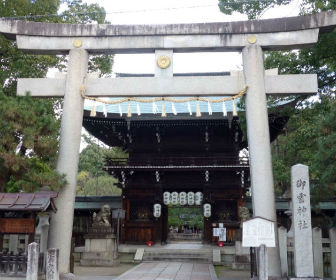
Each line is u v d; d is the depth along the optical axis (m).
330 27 13.71
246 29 14.12
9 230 11.57
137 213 28.48
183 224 56.53
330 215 23.81
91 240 21.08
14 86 19.22
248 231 10.75
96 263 20.59
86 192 48.56
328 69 15.76
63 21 22.05
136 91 14.06
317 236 13.22
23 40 14.40
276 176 24.81
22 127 11.98
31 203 11.45
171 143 28.77
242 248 20.20
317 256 13.03
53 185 12.41
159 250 24.30
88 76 14.38
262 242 10.62
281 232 13.14
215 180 28.36
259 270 10.15
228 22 14.25
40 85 14.31
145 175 28.77
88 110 25.12
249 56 13.99
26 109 12.29
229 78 14.04
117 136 28.92
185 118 25.62
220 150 28.69
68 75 14.19
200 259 23.14
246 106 13.85
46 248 13.11
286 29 13.91
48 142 12.53
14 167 11.73
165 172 28.72
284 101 19.70
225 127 27.72
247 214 21.30
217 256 22.66
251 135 13.47
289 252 13.11
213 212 28.09
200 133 28.30
